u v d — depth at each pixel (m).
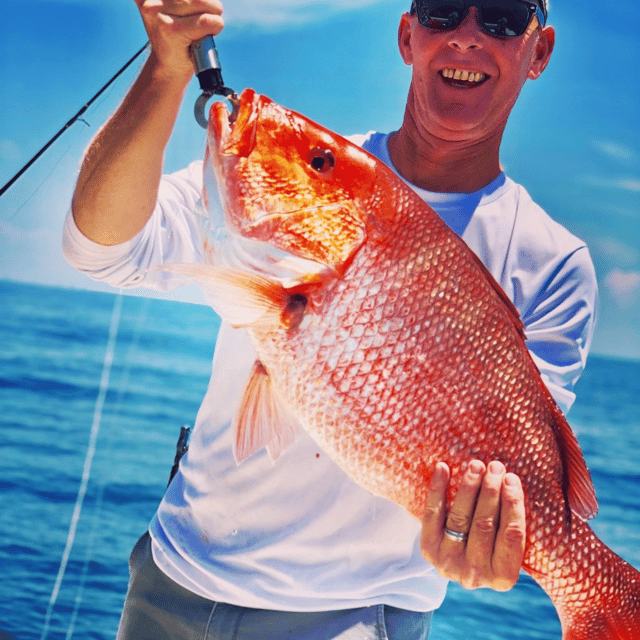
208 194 1.70
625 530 12.84
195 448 2.18
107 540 9.05
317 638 2.00
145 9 1.62
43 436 13.45
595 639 1.77
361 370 1.62
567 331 2.13
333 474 1.99
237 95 1.67
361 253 1.62
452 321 1.64
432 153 2.13
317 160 1.65
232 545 2.05
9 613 6.88
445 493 1.63
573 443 1.73
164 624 2.12
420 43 2.07
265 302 1.58
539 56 2.33
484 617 7.41
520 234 2.16
